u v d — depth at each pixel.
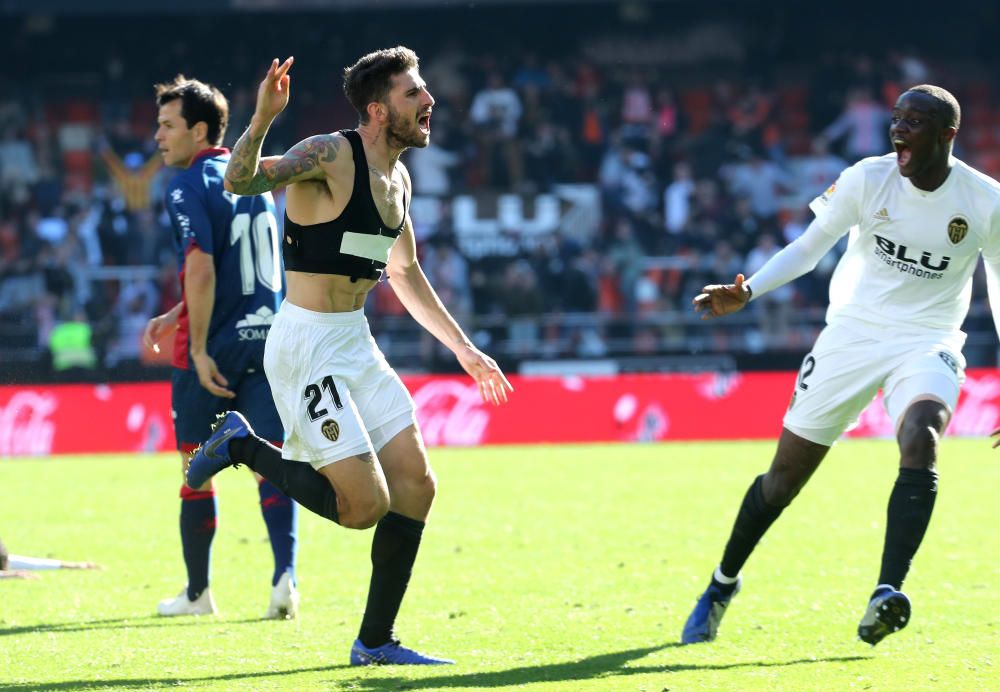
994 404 33.66
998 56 51.16
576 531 19.05
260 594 14.52
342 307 10.45
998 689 9.64
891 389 11.13
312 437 10.30
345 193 10.11
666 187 47.91
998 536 18.17
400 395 10.79
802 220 48.00
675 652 11.16
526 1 47.25
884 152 49.19
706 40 51.50
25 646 11.57
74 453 32.66
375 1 46.19
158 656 11.14
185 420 13.27
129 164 48.06
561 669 10.52
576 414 33.81
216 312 13.16
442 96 49.84
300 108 50.62
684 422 34.00
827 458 28.88
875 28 51.50
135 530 19.64
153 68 50.66
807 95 51.00
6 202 47.66
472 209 47.72
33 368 40.59
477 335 41.97
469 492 23.73
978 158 50.94
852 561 16.20
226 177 9.63
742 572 15.45
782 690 9.62
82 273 44.94
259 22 50.53
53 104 49.91
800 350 41.12
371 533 19.08
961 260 11.29
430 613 13.20
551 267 45.28
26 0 45.22
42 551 17.69
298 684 10.00
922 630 12.05
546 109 49.47
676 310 44.97
